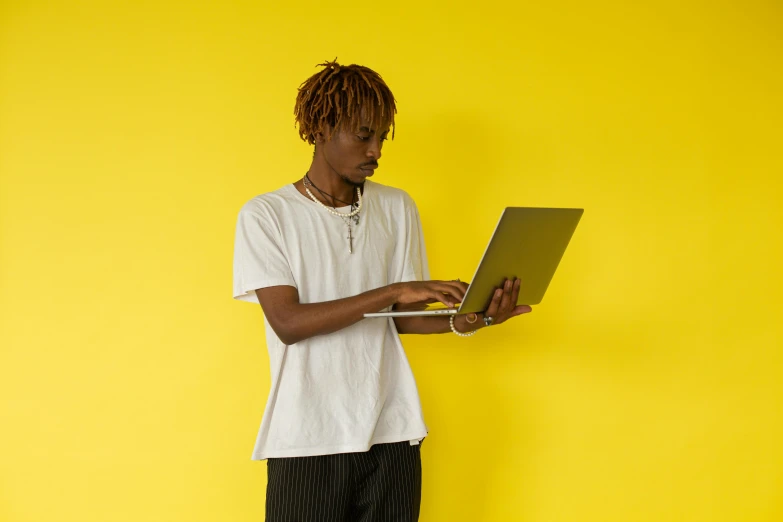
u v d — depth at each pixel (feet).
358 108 5.00
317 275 5.19
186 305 6.80
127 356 6.72
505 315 5.12
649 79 7.41
